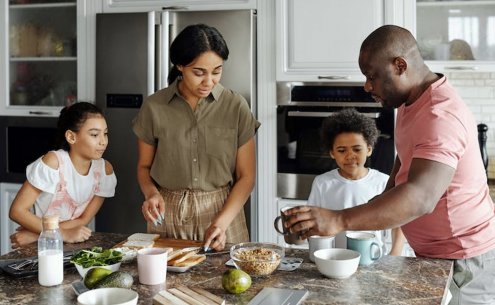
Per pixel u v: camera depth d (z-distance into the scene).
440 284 1.56
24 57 3.63
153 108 2.25
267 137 3.27
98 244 1.99
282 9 3.17
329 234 1.58
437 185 1.54
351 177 2.50
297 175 3.26
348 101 3.16
